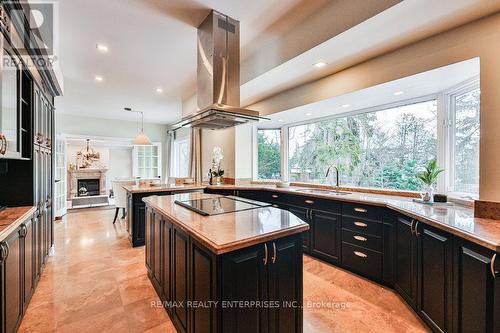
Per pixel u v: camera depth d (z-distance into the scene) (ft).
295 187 13.44
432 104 9.13
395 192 9.77
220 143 16.76
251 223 5.08
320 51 7.68
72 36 8.48
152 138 26.32
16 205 7.46
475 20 6.02
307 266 9.39
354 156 11.84
